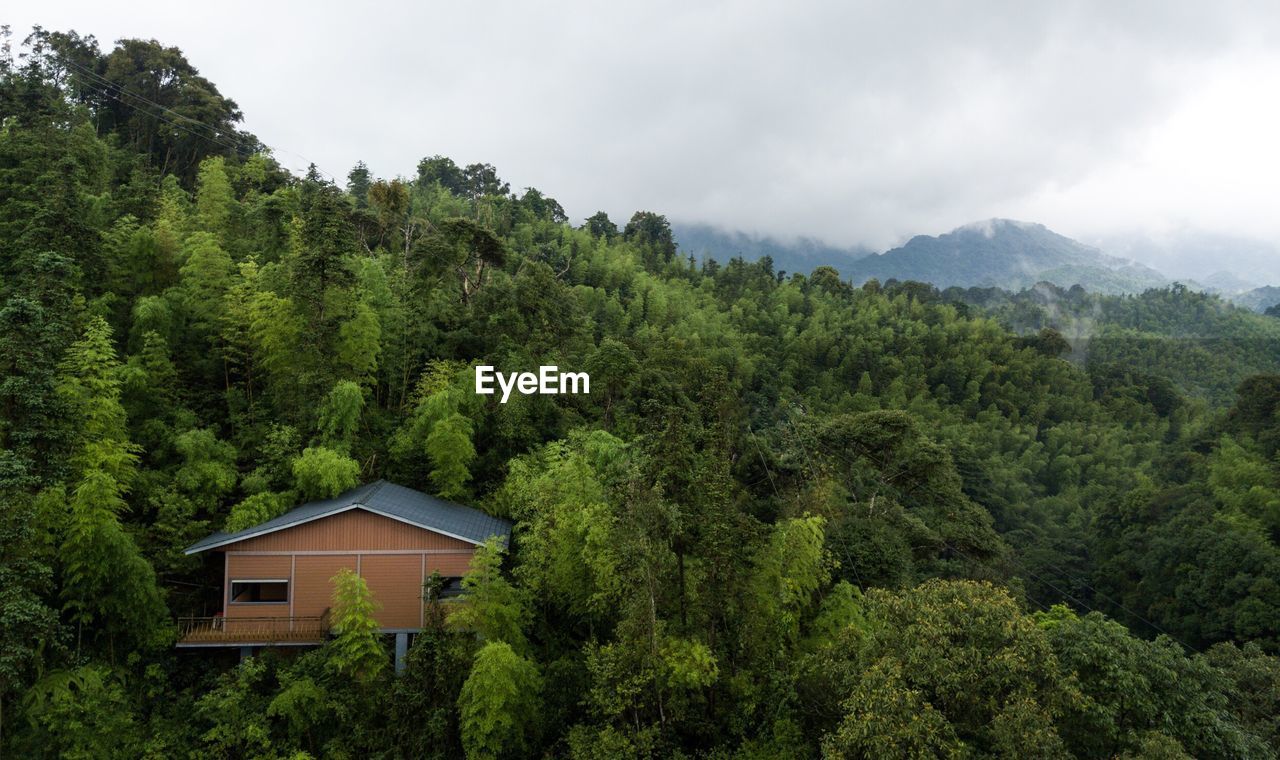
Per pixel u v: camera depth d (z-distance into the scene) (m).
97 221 33.84
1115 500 55.88
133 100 57.97
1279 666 18.09
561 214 101.56
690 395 45.34
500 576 23.05
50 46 58.25
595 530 21.77
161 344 27.17
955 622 15.88
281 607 23.92
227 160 57.16
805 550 23.16
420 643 21.41
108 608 20.75
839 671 17.30
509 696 20.00
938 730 14.11
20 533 17.33
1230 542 39.16
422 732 20.31
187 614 24.03
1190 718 14.84
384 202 48.66
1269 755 15.05
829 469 40.62
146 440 25.62
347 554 24.25
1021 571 51.06
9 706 19.00
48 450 19.83
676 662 19.55
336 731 21.34
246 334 28.72
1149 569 44.19
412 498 26.62
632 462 22.50
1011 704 14.58
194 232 33.41
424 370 32.62
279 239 38.06
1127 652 15.67
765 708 20.64
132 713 20.58
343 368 28.80
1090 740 15.02
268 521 24.39
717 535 21.11
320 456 25.50
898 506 39.50
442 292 39.28
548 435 33.78
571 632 24.89
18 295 20.95
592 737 19.75
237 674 22.12
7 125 40.94
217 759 19.84
